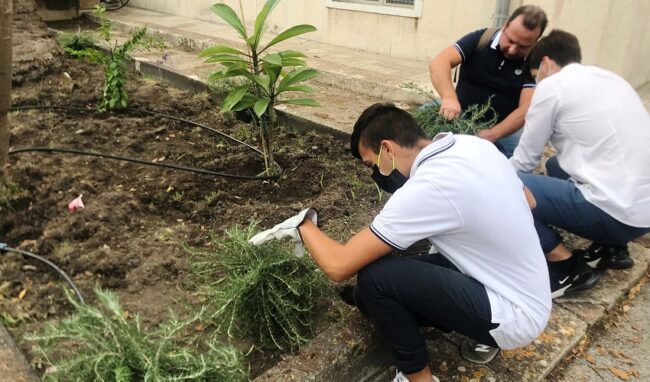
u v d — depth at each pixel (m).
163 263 2.63
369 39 6.83
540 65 2.81
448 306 1.91
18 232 2.83
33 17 6.09
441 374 2.25
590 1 4.85
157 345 1.78
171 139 4.20
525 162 2.73
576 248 3.04
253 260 2.29
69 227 2.85
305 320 2.33
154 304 2.40
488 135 3.28
